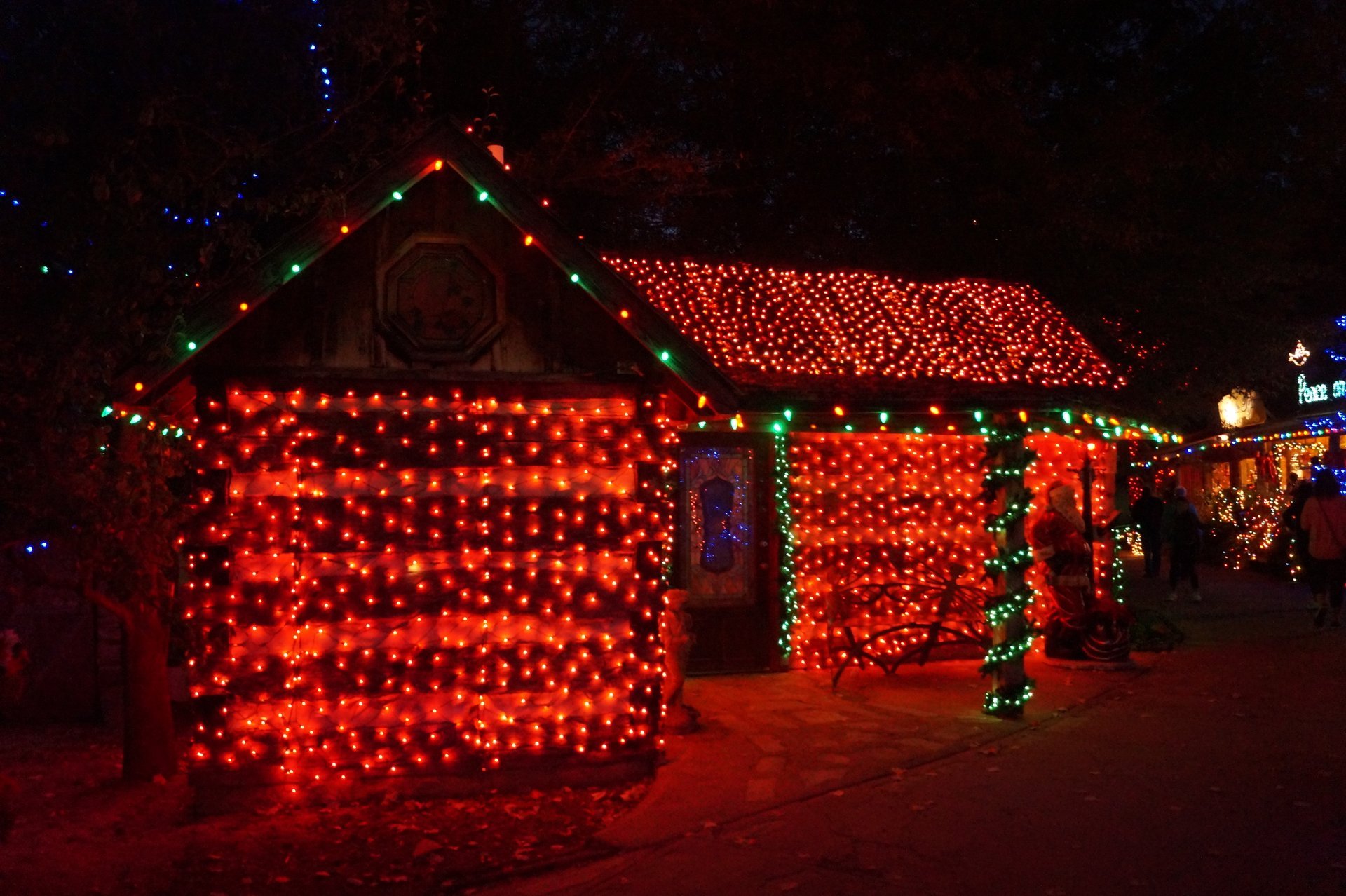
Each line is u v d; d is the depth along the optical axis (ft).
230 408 24.50
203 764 23.89
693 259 43.98
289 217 27.04
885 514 41.55
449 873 20.26
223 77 26.27
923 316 43.75
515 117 62.69
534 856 20.98
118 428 24.58
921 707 33.09
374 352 25.09
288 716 24.40
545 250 25.48
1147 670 38.24
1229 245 61.41
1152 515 71.46
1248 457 87.25
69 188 23.63
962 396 32.40
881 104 60.44
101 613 34.47
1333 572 46.42
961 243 61.87
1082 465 44.50
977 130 59.47
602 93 61.87
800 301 42.60
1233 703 32.24
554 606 25.52
